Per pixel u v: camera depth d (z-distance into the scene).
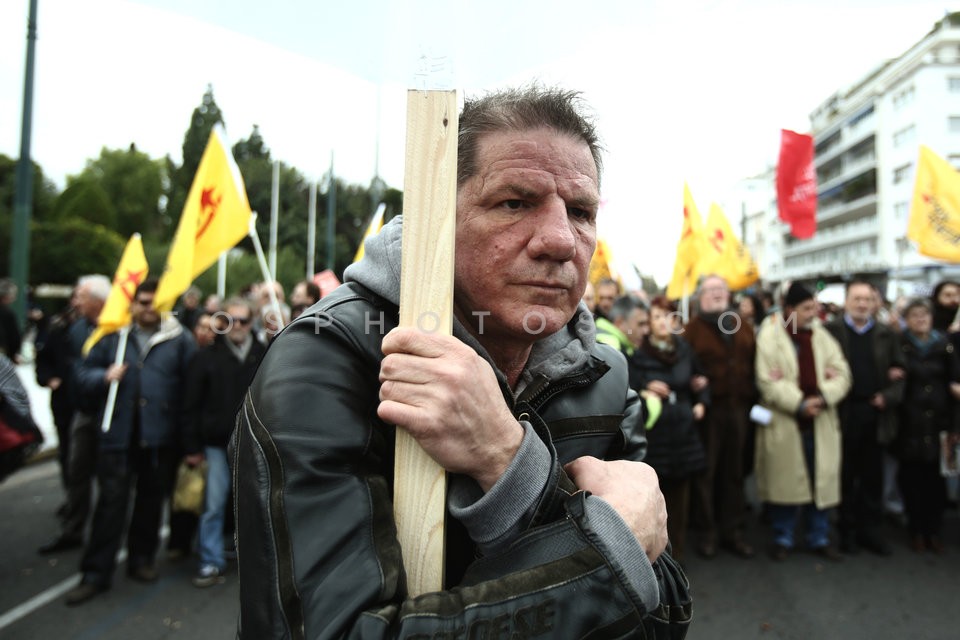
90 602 3.37
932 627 3.05
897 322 5.77
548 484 0.66
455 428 0.62
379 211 4.17
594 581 0.60
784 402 3.80
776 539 3.99
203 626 3.11
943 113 31.91
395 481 0.67
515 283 0.73
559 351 0.92
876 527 4.09
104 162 46.16
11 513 4.91
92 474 4.24
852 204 43.25
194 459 3.66
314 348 0.71
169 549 4.04
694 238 5.80
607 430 0.96
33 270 31.92
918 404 4.00
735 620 3.14
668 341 3.69
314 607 0.58
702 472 3.99
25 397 2.90
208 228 3.90
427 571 0.66
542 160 0.72
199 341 4.49
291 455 0.64
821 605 3.30
